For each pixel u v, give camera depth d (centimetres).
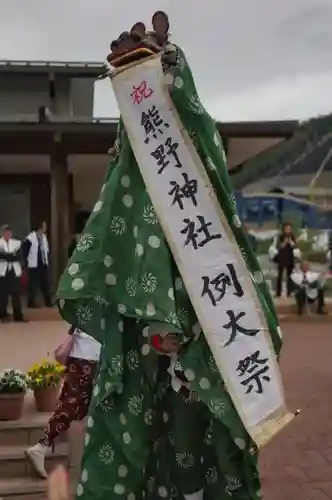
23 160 1538
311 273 1420
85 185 1967
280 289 1544
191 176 214
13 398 505
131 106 217
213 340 211
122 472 225
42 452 464
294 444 576
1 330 1100
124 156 224
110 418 226
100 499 225
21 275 1238
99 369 227
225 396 212
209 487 227
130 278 214
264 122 1318
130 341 227
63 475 256
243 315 213
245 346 212
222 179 222
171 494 230
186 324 215
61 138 1361
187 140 214
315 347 1067
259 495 222
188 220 213
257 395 211
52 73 1666
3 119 1501
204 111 220
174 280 215
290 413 219
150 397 227
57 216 1402
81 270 217
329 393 755
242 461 221
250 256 225
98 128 1332
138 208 218
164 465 231
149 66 212
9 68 1641
